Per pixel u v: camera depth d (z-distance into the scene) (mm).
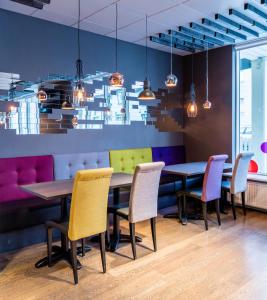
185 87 6582
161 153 6121
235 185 4762
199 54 6250
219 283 2816
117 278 2920
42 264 3172
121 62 5457
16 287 2766
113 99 5383
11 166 4125
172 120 6445
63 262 3264
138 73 5746
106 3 3852
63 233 3082
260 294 2631
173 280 2877
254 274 2982
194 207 5379
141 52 5785
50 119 4602
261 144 6219
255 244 3754
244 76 6121
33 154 4449
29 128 4395
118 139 5504
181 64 6586
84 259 3338
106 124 5309
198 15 4270
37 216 3732
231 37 5195
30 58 4340
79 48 4859
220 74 5871
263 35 5164
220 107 5910
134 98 5707
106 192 3014
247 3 3877
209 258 3350
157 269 3100
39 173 4395
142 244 3760
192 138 6484
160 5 3928
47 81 4531
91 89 5039
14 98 4230
